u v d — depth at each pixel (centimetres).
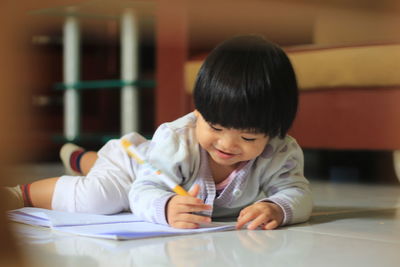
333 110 183
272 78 73
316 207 113
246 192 86
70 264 50
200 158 83
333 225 83
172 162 82
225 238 68
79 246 61
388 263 53
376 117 175
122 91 293
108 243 63
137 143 100
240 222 76
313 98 186
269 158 84
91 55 306
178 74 216
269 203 80
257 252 58
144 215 80
